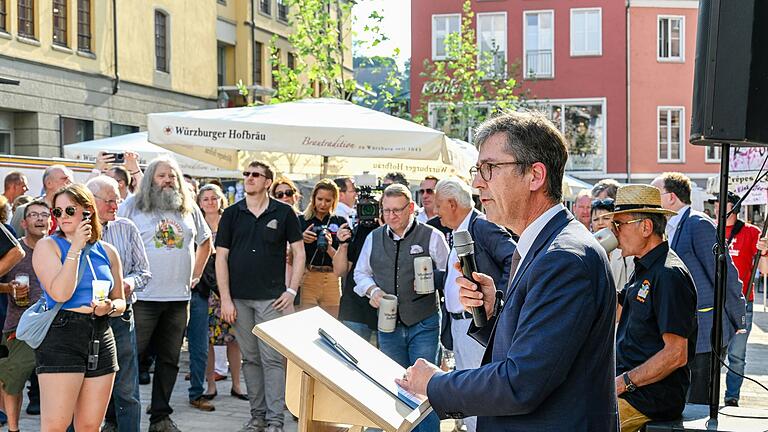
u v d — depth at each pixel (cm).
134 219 721
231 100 3312
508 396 271
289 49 3684
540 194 297
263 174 747
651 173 3688
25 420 797
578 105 3688
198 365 843
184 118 905
